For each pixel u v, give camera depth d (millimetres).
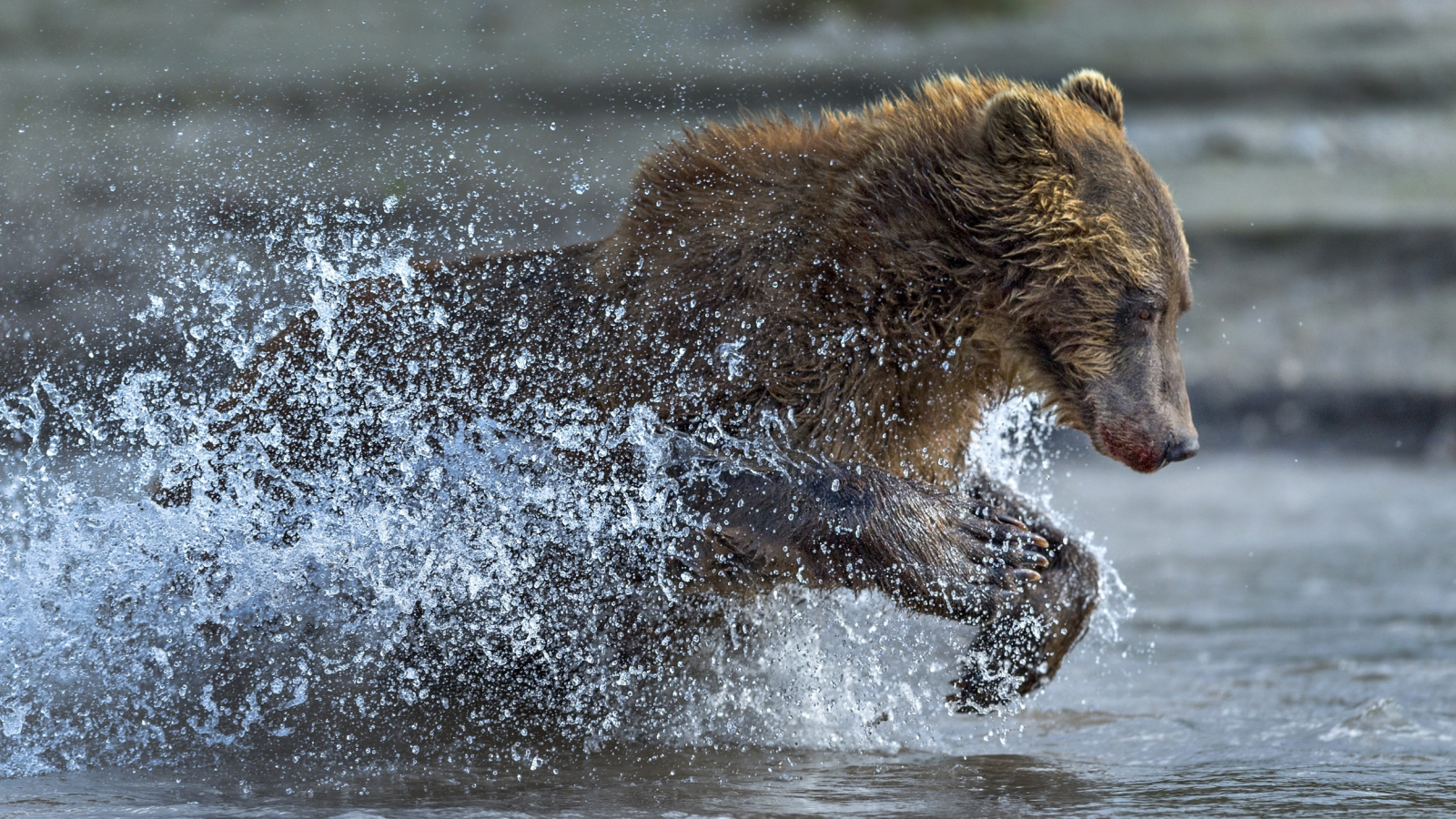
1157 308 10164
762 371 9398
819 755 9336
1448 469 21328
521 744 9453
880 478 9109
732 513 9078
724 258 9617
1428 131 35344
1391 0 43906
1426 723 9773
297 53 36969
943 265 9742
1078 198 9992
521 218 12500
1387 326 24969
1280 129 35594
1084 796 8008
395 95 33531
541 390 9922
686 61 37344
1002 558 9031
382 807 7770
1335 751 9109
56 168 25266
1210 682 11367
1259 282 26734
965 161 9836
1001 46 40094
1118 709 10711
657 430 9445
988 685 10141
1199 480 21828
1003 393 10734
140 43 38438
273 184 12945
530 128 30938
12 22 39938
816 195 9719
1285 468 22172
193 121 30625
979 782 8453
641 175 10211
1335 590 14742
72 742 9250
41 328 17969
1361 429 23125
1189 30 41719
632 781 8508
